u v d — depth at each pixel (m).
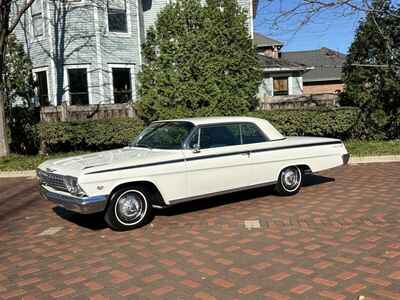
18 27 19.73
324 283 4.17
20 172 12.37
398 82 14.74
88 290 4.27
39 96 19.33
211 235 5.89
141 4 21.12
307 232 5.84
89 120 15.04
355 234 5.66
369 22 14.98
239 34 13.80
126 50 19.92
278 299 3.88
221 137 7.30
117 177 6.11
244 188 7.48
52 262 5.14
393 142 14.89
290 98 16.61
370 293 3.92
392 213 6.59
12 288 4.42
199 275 4.50
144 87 13.72
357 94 15.43
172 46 13.38
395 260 4.68
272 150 7.77
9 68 16.88
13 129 15.93
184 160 6.74
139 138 7.75
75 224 6.85
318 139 8.50
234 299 3.92
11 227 6.87
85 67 19.05
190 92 13.25
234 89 13.89
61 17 18.73
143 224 6.48
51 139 14.88
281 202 7.68
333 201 7.57
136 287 4.28
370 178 9.62
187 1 13.65
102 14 19.23
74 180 5.95
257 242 5.50
